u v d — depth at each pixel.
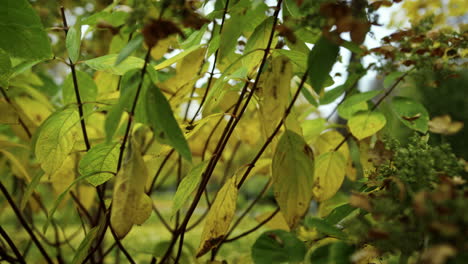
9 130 0.96
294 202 0.56
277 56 0.60
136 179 0.53
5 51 0.64
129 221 0.52
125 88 0.52
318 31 0.59
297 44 0.63
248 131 0.85
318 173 0.76
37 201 0.93
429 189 0.54
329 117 0.84
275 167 0.57
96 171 0.63
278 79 0.57
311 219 0.64
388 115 0.78
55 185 0.82
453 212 0.46
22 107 0.87
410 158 0.55
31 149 0.68
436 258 0.44
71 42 0.65
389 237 0.50
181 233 0.66
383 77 0.76
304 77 0.54
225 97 0.80
